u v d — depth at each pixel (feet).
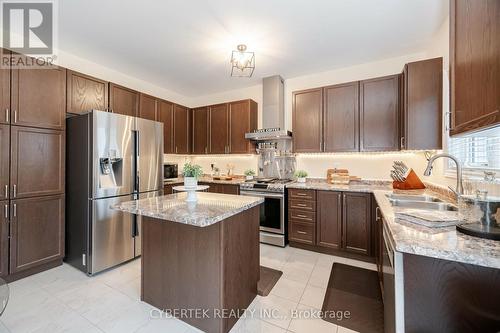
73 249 8.26
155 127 9.95
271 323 5.42
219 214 4.67
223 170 14.90
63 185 8.34
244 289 5.88
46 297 6.40
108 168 8.19
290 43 8.75
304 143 10.89
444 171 7.14
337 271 7.98
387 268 4.33
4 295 4.14
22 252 7.32
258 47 9.05
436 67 7.49
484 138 5.09
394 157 10.12
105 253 7.99
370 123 9.54
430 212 4.47
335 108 10.22
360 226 8.86
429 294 3.05
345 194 9.11
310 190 9.81
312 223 9.76
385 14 7.02
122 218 8.53
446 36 7.27
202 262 5.20
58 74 8.23
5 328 5.18
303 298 6.41
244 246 5.90
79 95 8.87
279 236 10.30
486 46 2.90
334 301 6.26
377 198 6.78
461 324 2.93
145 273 6.15
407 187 7.96
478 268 2.84
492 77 2.75
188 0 6.38
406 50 9.35
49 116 7.96
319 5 6.60
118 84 11.10
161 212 4.85
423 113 7.64
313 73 11.80
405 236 3.26
